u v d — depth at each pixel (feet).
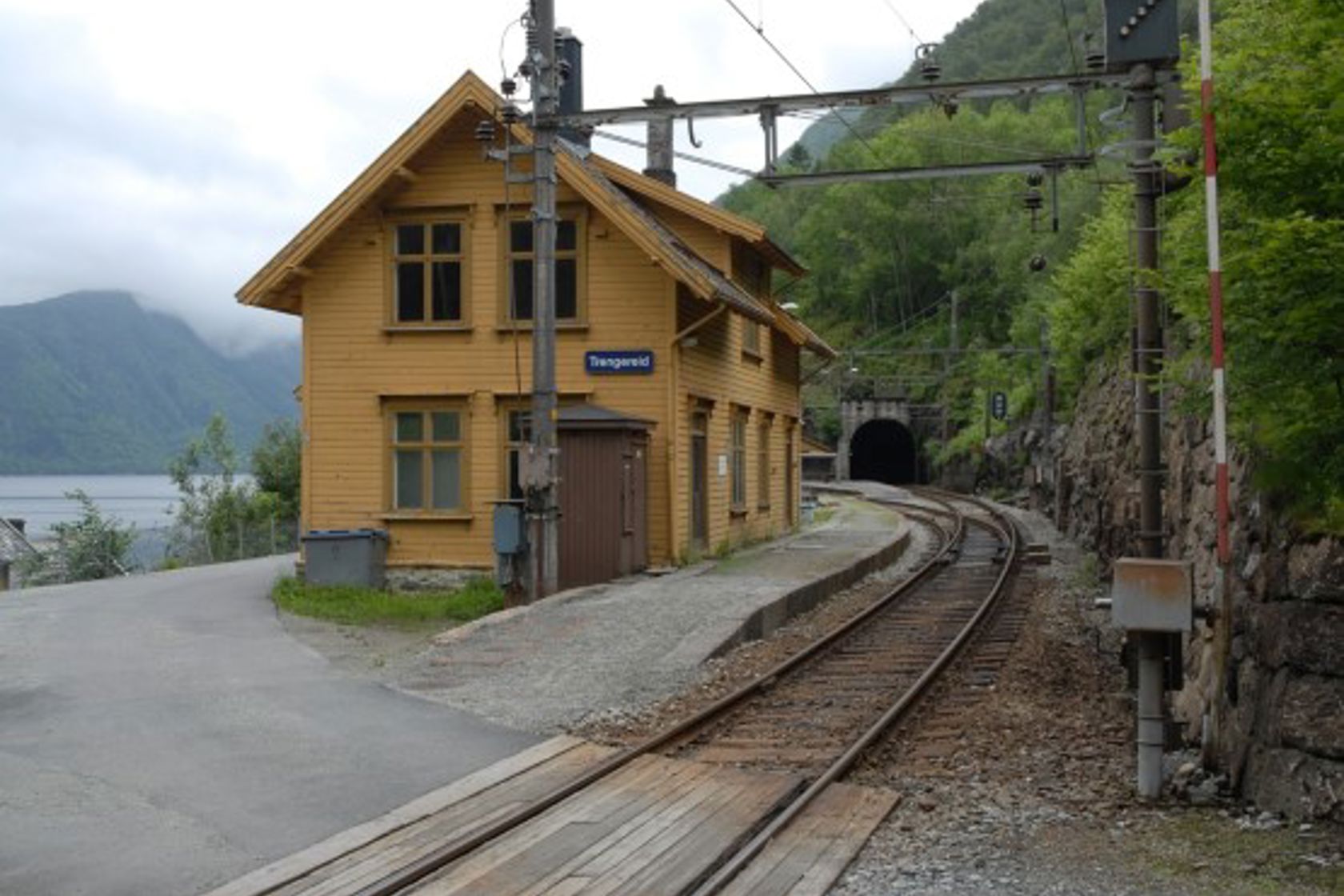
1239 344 29.01
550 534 63.10
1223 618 31.58
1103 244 111.96
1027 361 211.20
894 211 330.54
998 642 56.44
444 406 80.48
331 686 43.91
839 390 278.26
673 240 84.17
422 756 33.94
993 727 38.22
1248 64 29.96
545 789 30.53
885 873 24.40
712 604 60.90
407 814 28.19
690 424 82.38
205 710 39.83
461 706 40.75
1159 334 40.68
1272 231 26.50
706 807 28.73
